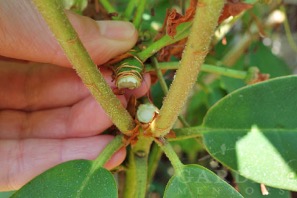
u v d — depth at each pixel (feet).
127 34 0.53
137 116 0.48
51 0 0.36
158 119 0.46
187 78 0.40
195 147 0.77
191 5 0.46
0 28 0.54
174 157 0.48
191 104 0.78
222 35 0.66
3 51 0.57
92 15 0.64
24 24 0.55
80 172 0.47
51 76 0.63
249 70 0.58
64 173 0.47
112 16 0.59
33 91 0.62
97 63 0.55
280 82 0.50
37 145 0.59
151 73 0.57
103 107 0.46
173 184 0.47
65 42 0.39
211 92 0.75
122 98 0.53
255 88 0.50
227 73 0.58
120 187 0.65
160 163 0.96
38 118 0.62
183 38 0.52
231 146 0.49
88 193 0.46
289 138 0.49
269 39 0.92
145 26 0.68
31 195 0.46
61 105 0.62
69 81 0.62
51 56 0.58
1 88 0.63
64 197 0.46
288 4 0.97
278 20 0.80
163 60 0.57
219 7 0.34
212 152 0.49
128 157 0.56
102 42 0.53
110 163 0.52
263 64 0.82
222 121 0.50
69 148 0.57
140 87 0.53
